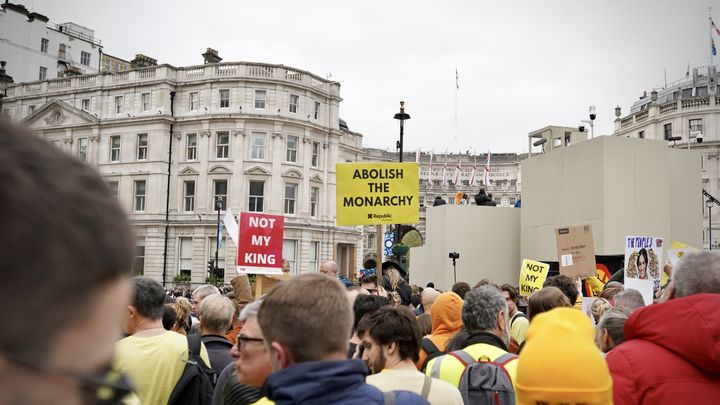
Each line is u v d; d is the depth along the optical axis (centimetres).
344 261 4950
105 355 80
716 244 5262
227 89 4484
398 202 938
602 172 1603
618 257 1611
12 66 6044
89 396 77
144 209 4491
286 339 226
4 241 66
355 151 5556
